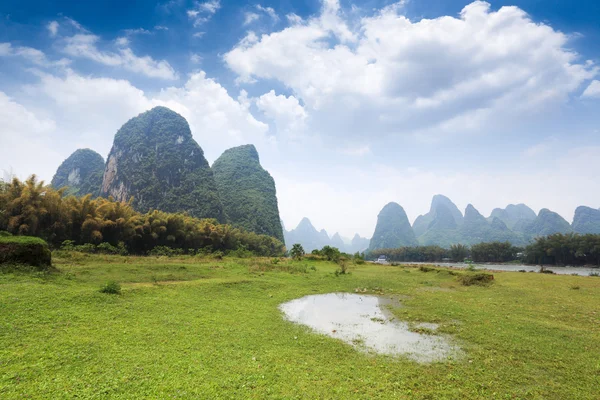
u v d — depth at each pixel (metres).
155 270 21.02
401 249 126.12
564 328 11.16
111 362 7.12
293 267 30.16
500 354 8.80
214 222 79.00
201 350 8.33
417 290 20.66
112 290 13.20
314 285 22.19
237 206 147.88
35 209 31.52
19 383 5.90
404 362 8.23
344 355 8.70
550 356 8.57
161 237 50.00
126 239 42.38
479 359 8.44
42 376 6.25
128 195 119.00
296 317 13.28
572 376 7.34
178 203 120.81
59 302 11.00
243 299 15.96
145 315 11.14
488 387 6.83
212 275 22.17
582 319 12.53
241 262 31.55
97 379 6.27
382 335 10.82
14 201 30.62
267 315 13.02
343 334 10.94
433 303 16.02
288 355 8.43
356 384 6.80
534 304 15.45
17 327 8.55
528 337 10.20
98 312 10.76
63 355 7.23
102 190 133.12
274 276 24.62
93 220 37.16
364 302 16.75
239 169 181.00
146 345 8.38
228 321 11.45
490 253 93.25
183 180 130.88
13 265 14.67
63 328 8.95
